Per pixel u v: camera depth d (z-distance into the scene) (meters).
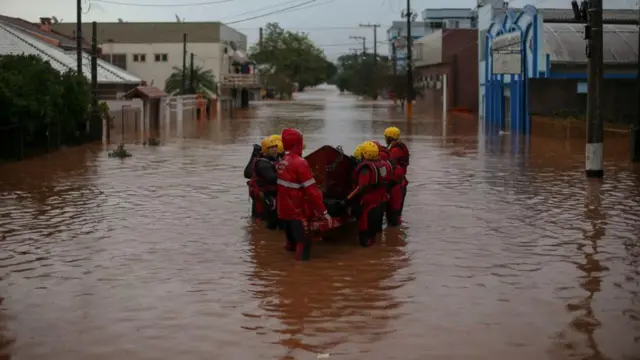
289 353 6.32
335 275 8.82
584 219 12.20
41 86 23.22
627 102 35.56
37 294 8.05
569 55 33.59
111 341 6.63
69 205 13.74
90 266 9.25
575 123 30.11
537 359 6.14
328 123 44.66
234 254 9.88
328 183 10.82
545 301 7.70
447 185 16.33
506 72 38.31
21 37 41.97
